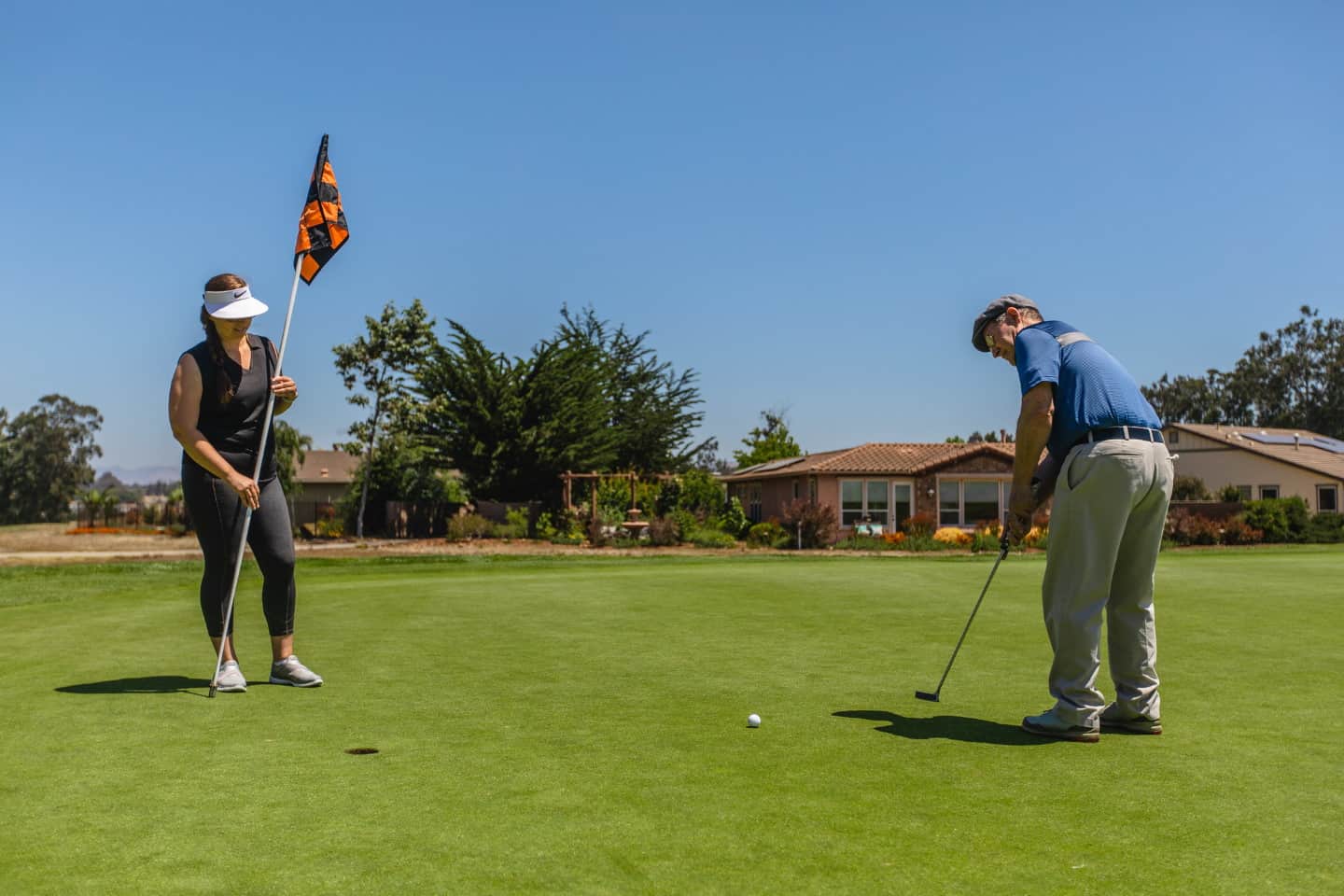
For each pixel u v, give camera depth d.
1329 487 42.78
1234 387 71.75
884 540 31.41
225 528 4.87
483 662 5.70
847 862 2.51
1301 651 6.05
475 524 32.06
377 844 2.63
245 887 2.34
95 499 49.91
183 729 3.95
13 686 4.91
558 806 2.95
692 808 2.94
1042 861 2.53
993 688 4.95
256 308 5.04
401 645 6.36
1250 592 9.42
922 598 9.15
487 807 2.94
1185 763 3.51
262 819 2.83
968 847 2.63
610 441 37.59
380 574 17.86
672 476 38.28
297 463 47.25
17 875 2.41
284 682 4.97
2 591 12.52
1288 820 2.86
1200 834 2.74
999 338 4.57
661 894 2.31
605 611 8.23
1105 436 4.04
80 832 2.72
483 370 35.75
